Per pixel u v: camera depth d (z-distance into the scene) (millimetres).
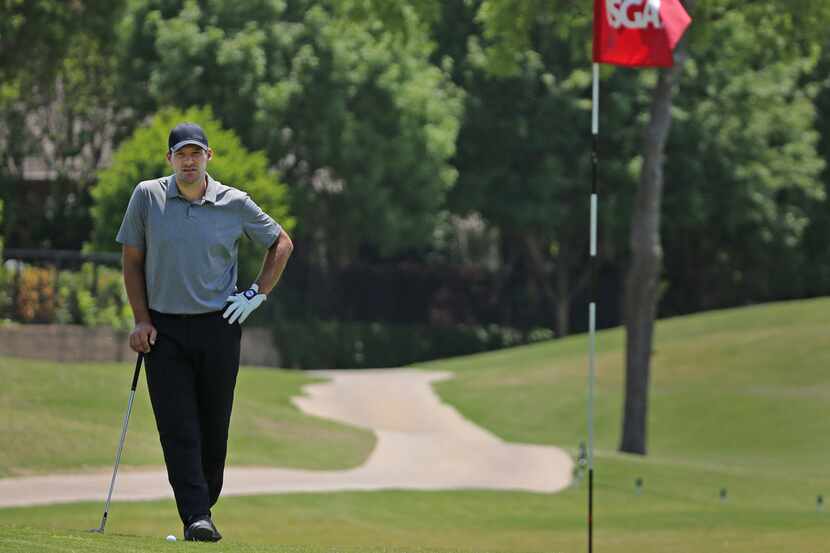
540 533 60500
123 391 93375
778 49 109062
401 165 178500
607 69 106125
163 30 172750
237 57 172000
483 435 111938
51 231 177750
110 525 56812
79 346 105500
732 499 80375
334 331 183625
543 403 124750
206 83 173000
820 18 105312
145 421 86625
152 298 28922
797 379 123688
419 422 117125
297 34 177875
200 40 172250
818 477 94062
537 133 194125
